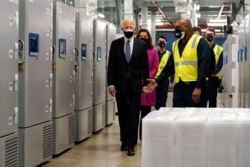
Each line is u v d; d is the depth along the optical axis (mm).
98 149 5477
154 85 4320
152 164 2018
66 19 5305
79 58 5871
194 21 14109
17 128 3924
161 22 19891
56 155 5043
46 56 4617
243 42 6465
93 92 6711
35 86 4336
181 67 4031
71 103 5578
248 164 1962
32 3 4207
